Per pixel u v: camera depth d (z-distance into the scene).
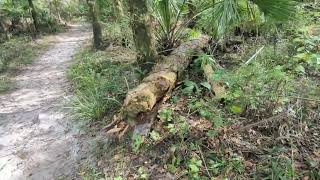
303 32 5.45
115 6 8.52
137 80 4.71
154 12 5.00
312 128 3.41
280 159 2.97
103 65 6.69
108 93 4.71
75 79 6.73
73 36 16.42
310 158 3.01
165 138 3.40
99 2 9.38
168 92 3.98
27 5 16.34
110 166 3.35
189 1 5.12
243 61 4.86
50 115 4.93
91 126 4.23
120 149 3.49
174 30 5.30
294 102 3.69
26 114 5.28
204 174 2.99
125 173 3.19
